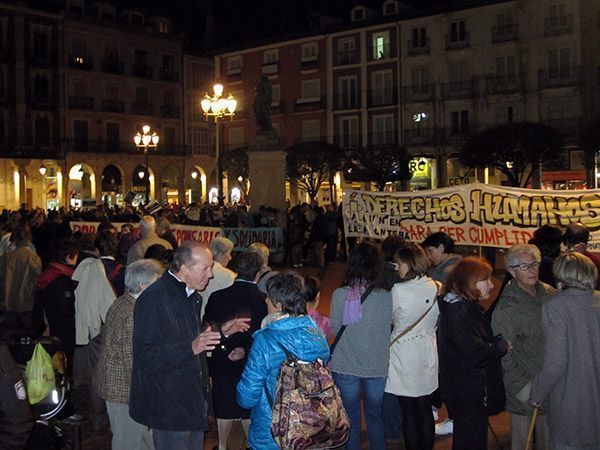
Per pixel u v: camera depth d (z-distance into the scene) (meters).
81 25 51.38
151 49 56.25
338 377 5.31
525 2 42.66
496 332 4.93
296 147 44.56
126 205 27.86
